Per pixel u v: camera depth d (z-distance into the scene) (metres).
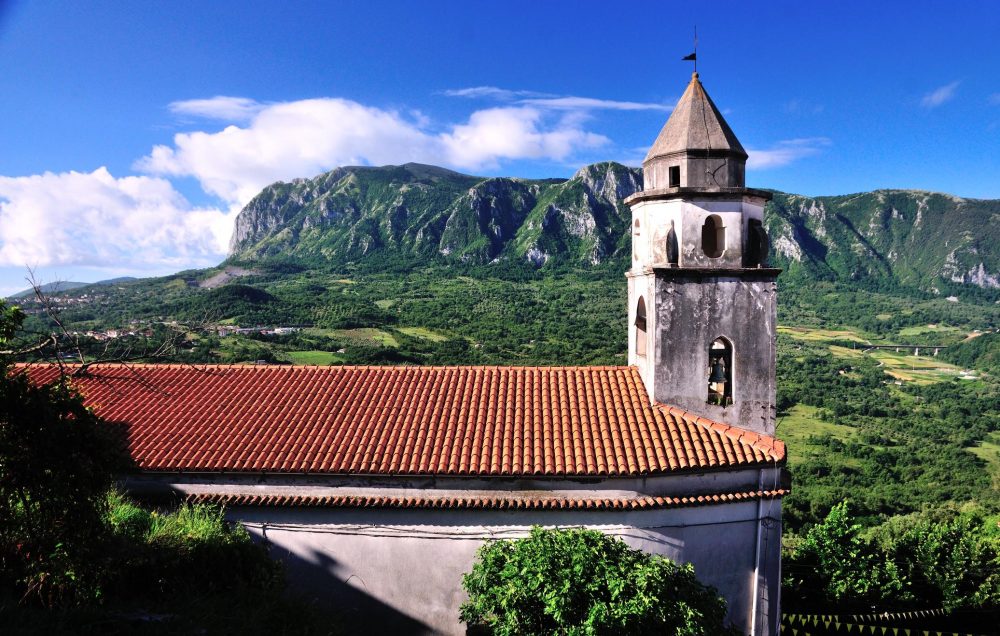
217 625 10.78
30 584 10.47
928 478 77.62
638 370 18.94
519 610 11.88
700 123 16.77
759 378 17.05
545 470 14.79
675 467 14.98
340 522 15.24
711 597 12.61
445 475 14.82
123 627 10.05
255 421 16.73
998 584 22.00
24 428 9.54
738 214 16.75
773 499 15.77
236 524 15.27
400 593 15.17
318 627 12.61
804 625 19.31
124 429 16.36
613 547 12.75
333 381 18.69
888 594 21.83
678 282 16.83
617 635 11.11
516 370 19.08
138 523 13.41
